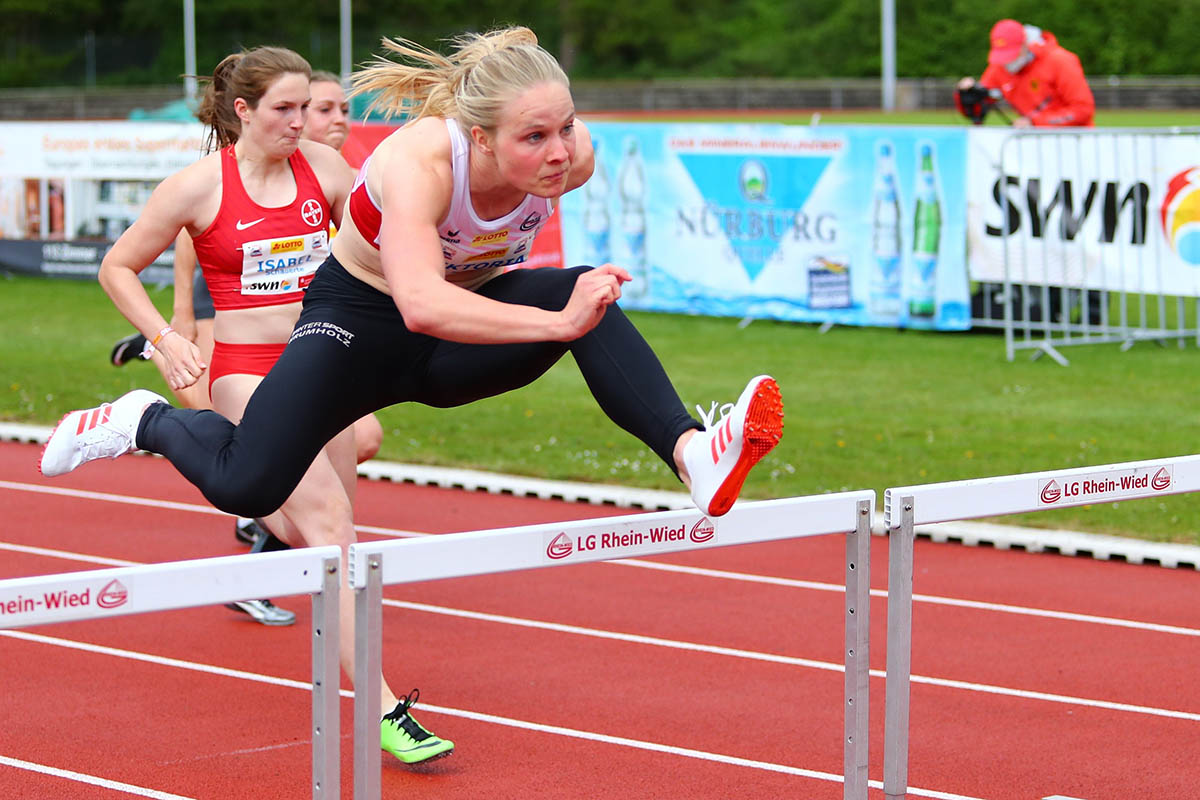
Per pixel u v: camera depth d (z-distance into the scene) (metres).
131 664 6.21
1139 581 7.62
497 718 5.58
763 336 14.68
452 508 9.21
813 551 8.27
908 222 13.96
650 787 4.91
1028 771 5.08
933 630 6.80
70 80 54.78
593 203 15.65
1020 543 8.28
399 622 6.88
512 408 12.14
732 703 5.77
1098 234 13.12
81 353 14.59
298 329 4.00
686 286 15.34
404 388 4.02
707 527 3.65
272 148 5.52
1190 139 12.56
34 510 9.23
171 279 18.17
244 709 5.65
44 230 19.42
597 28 58.72
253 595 3.13
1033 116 14.90
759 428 3.20
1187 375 12.52
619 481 9.66
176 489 9.88
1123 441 10.20
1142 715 5.68
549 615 7.00
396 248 3.36
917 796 4.84
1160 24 49.91
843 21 54.88
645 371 3.54
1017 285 13.88
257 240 5.61
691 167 15.05
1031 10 51.62
